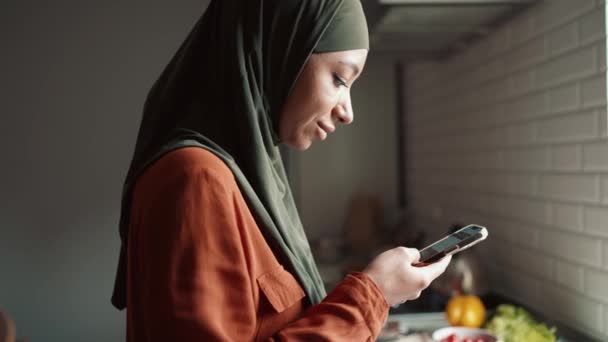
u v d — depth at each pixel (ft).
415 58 7.19
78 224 4.84
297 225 2.80
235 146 2.33
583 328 4.49
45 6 4.75
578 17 4.38
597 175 4.24
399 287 2.24
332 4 2.28
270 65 2.34
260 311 2.07
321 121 2.43
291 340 1.90
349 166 9.82
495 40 5.84
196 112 2.36
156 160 2.12
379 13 5.05
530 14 5.06
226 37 2.33
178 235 1.84
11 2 4.71
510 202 5.71
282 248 2.23
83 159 4.83
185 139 2.16
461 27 5.60
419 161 8.73
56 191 4.81
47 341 4.84
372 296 2.08
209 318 1.77
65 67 4.78
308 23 2.27
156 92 2.62
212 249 1.86
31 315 4.82
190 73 2.47
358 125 9.81
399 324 5.09
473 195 6.66
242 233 2.01
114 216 4.88
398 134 9.61
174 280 1.80
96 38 4.80
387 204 9.86
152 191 1.97
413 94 8.90
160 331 1.77
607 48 4.05
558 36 4.66
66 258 4.84
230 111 2.35
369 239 9.20
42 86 4.76
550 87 4.83
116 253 4.89
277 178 2.58
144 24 4.84
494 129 6.01
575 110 4.48
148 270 1.88
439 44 6.38
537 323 4.91
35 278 4.82
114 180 4.87
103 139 4.84
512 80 5.53
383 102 9.80
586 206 4.40
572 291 4.64
